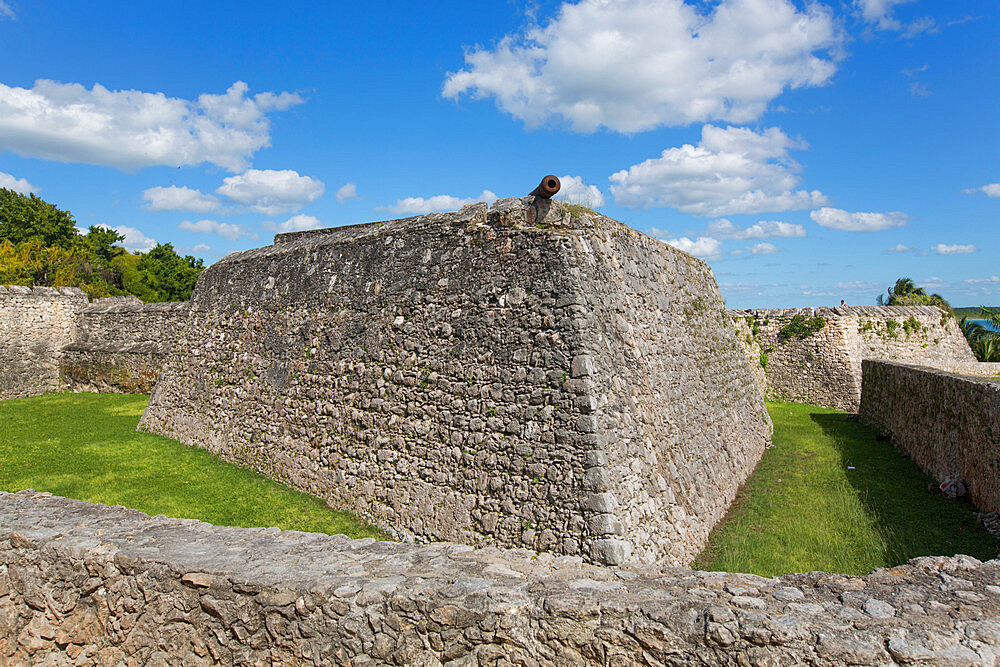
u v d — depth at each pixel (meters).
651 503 7.43
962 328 33.50
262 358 12.29
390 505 8.59
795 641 3.26
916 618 3.39
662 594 3.87
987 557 7.75
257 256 13.82
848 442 16.52
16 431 15.16
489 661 3.80
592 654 3.62
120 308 23.28
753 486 11.91
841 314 24.89
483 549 5.17
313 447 10.29
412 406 8.72
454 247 8.90
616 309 8.38
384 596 4.04
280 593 4.24
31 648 5.16
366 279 10.26
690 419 10.12
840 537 8.72
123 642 4.76
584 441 6.83
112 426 15.96
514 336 7.73
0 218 44.66
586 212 8.58
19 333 22.14
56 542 5.14
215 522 8.80
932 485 11.45
